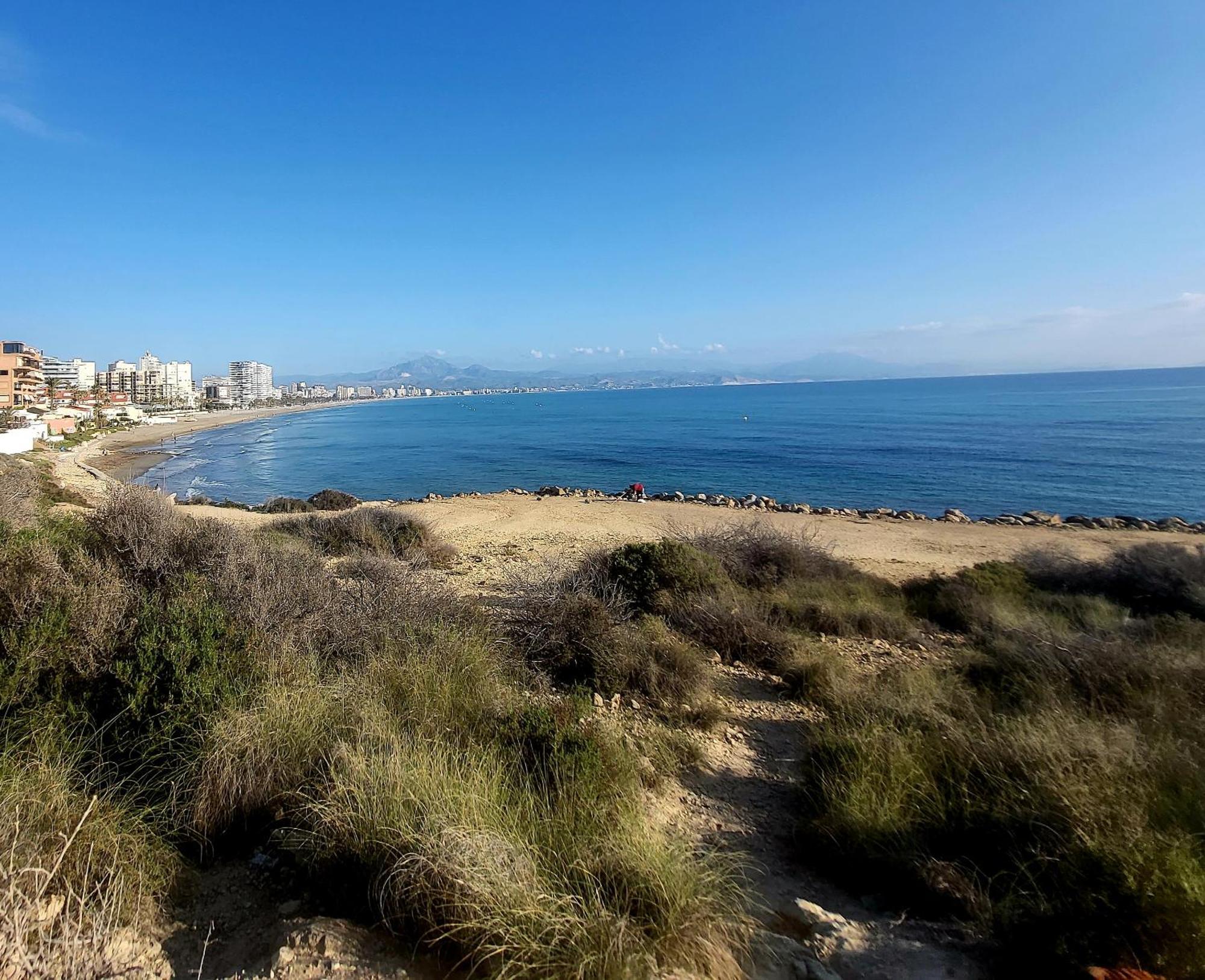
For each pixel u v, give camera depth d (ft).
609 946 7.63
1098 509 94.27
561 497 95.09
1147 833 9.83
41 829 8.30
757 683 20.66
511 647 19.21
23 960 6.67
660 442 220.02
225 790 10.39
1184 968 8.16
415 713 13.37
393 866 8.34
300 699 12.42
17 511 29.19
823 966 8.57
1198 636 21.38
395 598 20.13
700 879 9.36
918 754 13.41
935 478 124.98
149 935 7.95
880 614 27.17
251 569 19.76
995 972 8.58
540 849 9.42
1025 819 10.85
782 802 13.48
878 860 10.85
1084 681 17.26
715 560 30.60
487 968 7.51
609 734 14.39
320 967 7.27
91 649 12.35
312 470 166.71
